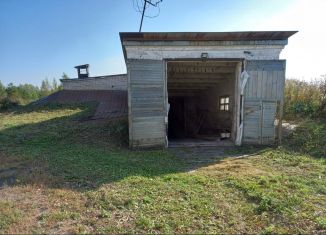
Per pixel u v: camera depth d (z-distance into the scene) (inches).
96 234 139.6
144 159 301.4
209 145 384.8
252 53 365.1
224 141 414.6
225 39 357.4
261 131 374.0
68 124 485.7
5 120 557.3
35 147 354.6
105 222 151.7
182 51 359.9
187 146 380.2
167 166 272.2
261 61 366.0
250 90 369.4
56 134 418.0
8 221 149.9
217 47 361.1
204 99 622.5
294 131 392.2
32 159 288.0
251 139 376.2
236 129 386.3
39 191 195.9
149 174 239.3
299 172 247.4
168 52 359.3
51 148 348.8
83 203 175.0
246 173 239.9
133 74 352.8
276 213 161.8
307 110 455.8
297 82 553.9
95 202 175.5
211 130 577.3
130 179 220.8
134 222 151.5
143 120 360.5
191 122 674.8
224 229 146.3
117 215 159.8
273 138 374.9
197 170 257.4
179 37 348.2
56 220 152.2
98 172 240.8
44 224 148.1
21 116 590.2
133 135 358.9
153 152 342.3
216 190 199.3
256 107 371.6
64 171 243.9
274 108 373.4
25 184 209.6
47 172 240.8
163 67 361.1
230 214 162.2
